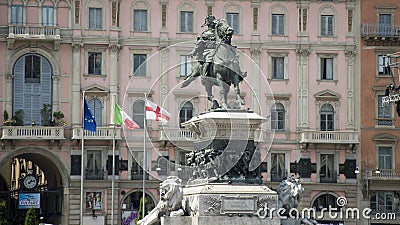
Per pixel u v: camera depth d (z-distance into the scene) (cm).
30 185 8662
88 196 8462
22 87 8431
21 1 8394
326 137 8781
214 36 2830
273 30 8831
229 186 2733
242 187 2736
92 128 7100
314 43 8850
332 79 8888
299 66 8844
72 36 8481
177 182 2773
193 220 2694
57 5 8456
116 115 7294
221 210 2697
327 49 8875
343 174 8806
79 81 8506
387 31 8875
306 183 8738
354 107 8888
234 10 8769
